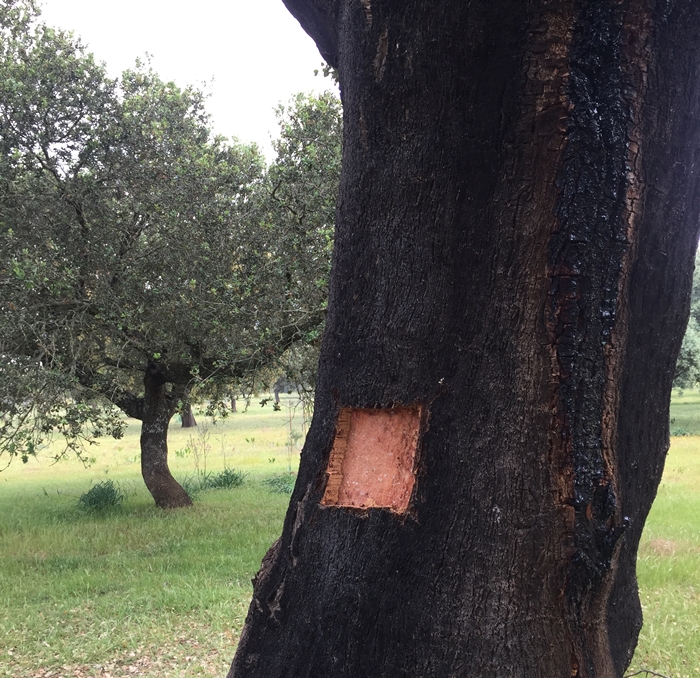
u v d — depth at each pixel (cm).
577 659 158
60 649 455
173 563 658
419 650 159
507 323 156
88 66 752
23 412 697
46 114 715
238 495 1103
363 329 178
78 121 748
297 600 182
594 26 145
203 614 512
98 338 848
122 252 773
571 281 150
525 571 155
